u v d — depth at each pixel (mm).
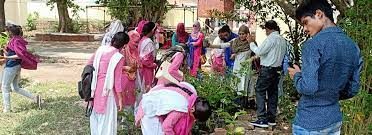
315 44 3016
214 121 6207
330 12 3096
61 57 14320
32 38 20719
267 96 6473
